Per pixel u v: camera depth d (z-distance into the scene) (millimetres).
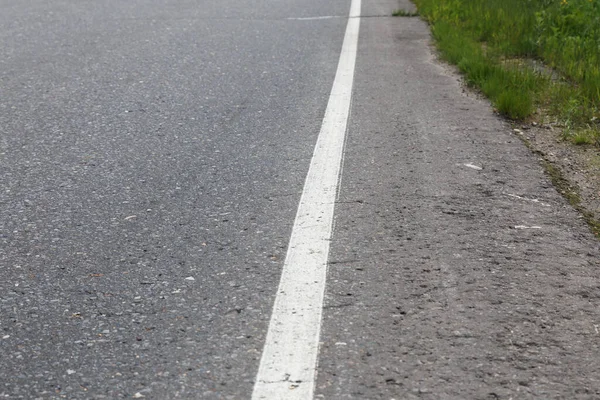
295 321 2867
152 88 6359
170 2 11367
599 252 3490
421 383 2490
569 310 2963
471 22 9219
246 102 5934
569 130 5305
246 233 3645
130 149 4863
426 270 3260
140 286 3160
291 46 8164
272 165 4551
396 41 8586
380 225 3711
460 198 4059
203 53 7746
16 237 3631
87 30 8992
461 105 5906
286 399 2420
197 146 4910
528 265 3328
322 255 3400
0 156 4750
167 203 4016
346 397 2424
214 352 2684
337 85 6457
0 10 10492
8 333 2820
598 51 7465
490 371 2557
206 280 3197
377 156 4691
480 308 2953
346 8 11023
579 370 2578
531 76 6465
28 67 7121
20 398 2449
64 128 5301
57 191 4191
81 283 3188
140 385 2510
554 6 9398
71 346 2738
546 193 4172
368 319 2871
